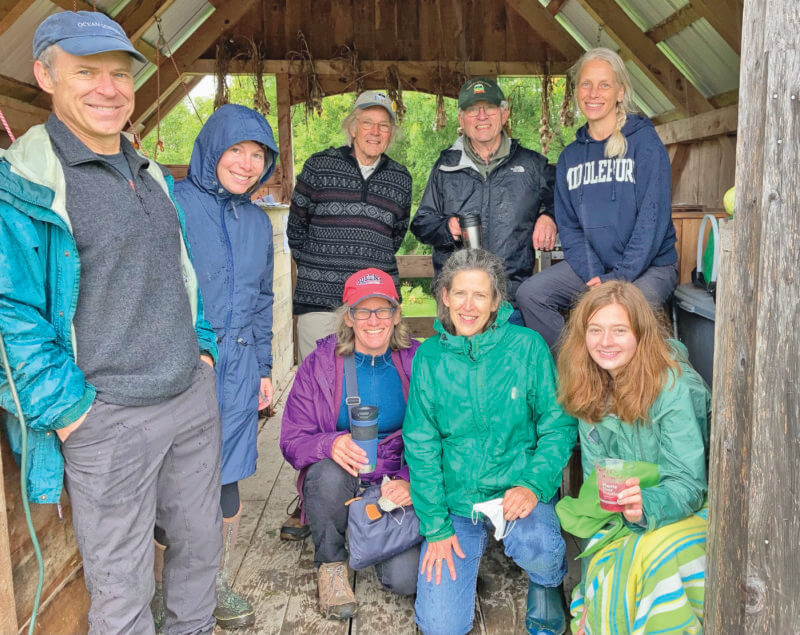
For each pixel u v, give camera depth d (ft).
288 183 23.71
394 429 8.92
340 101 52.01
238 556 9.56
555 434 7.84
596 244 9.45
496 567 9.12
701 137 18.28
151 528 6.01
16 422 5.38
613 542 6.91
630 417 6.91
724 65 16.78
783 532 4.76
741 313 4.89
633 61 18.85
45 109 18.38
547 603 7.65
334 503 8.09
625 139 9.10
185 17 21.02
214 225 7.82
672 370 6.86
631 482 6.21
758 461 4.78
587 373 7.18
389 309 8.36
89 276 5.41
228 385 7.89
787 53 4.46
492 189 10.46
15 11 13.17
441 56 24.12
